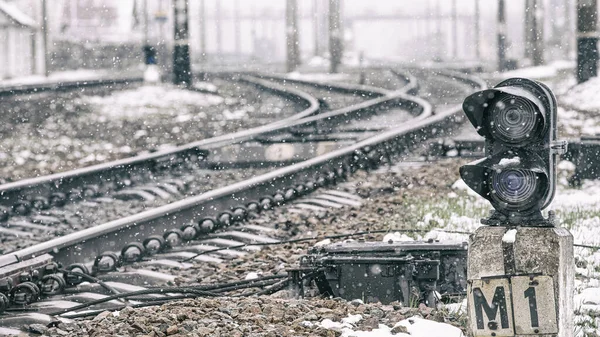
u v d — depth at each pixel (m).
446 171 23.14
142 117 43.59
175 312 9.33
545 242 6.77
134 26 105.69
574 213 15.84
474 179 6.92
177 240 15.28
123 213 20.27
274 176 19.86
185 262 14.28
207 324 8.77
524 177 6.79
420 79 76.75
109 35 103.06
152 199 21.86
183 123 41.25
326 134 31.84
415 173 22.95
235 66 121.25
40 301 11.83
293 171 20.75
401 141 27.38
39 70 84.69
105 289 12.62
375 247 10.26
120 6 105.44
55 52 97.25
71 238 13.88
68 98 50.03
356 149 23.94
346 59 128.75
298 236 16.11
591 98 45.12
